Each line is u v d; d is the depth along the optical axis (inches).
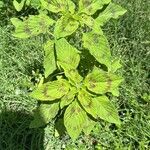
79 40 30.4
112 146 26.0
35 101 27.8
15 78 29.5
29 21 22.9
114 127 27.1
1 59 29.9
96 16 24.0
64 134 26.4
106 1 23.1
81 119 21.8
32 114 27.2
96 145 26.1
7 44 31.0
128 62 30.6
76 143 26.4
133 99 28.1
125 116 27.7
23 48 30.7
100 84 21.7
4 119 27.0
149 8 33.4
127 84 29.1
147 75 30.2
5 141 26.1
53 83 22.0
